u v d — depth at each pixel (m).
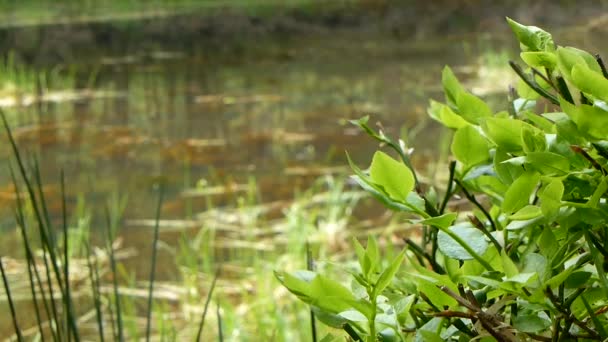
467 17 11.26
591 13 10.53
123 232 3.63
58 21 12.15
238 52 9.39
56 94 7.05
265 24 11.53
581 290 0.62
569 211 0.63
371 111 5.93
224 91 6.99
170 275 3.19
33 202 1.31
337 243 3.38
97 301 1.47
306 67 8.17
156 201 4.05
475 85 6.61
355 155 4.75
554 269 0.64
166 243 3.51
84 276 3.13
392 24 11.28
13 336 2.60
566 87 0.67
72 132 5.61
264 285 2.98
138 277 3.15
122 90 7.21
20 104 6.69
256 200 4.04
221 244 3.50
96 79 7.81
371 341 0.62
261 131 5.45
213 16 12.24
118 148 5.14
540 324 0.62
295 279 0.63
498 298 0.69
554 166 0.63
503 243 0.67
